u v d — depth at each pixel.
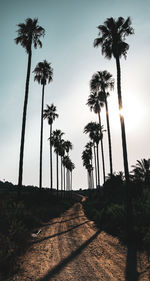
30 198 25.16
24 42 18.09
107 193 22.39
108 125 22.83
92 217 17.64
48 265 5.32
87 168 65.56
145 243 7.23
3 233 6.45
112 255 6.33
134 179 19.45
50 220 15.82
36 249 7.00
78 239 8.92
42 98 26.98
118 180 21.61
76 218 17.77
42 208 20.17
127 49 13.00
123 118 11.14
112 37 12.92
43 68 28.77
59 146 48.53
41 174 24.00
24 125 15.44
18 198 13.41
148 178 19.88
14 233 6.29
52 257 6.12
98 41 13.77
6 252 5.16
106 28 13.34
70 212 24.75
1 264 4.64
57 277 4.42
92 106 33.16
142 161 21.77
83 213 23.36
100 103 32.22
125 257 6.09
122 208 11.92
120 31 12.98
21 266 5.11
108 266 5.27
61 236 9.57
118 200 18.78
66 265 5.33
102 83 25.61
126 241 8.07
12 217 7.68
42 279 4.28
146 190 13.65
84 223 14.35
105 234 9.99
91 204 26.39
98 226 12.63
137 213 10.48
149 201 11.07
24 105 15.96
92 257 6.12
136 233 8.28
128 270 4.95
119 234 9.34
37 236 9.37
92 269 5.02
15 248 5.73
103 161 28.36
